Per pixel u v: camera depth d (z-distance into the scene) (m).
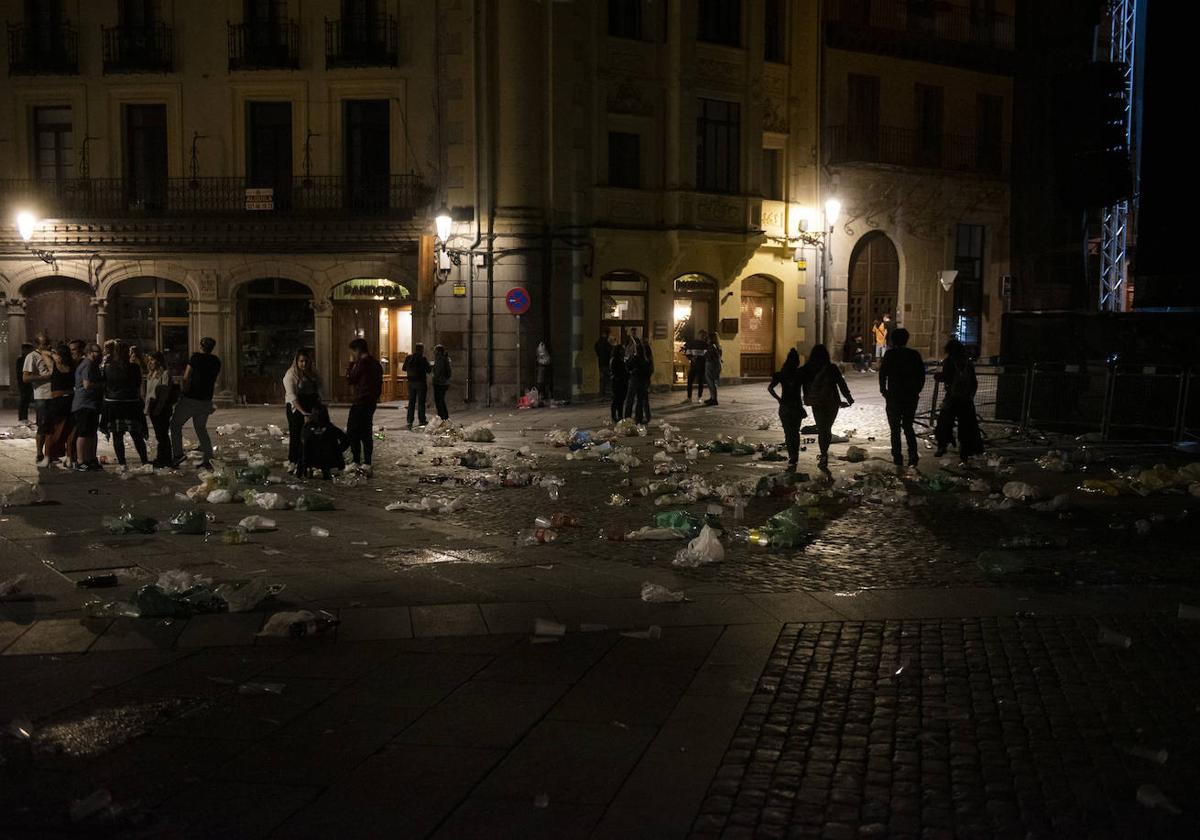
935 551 10.11
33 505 12.46
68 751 5.23
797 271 35.06
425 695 6.06
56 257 30.97
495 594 8.26
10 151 31.19
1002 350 21.67
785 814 4.62
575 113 30.94
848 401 15.84
